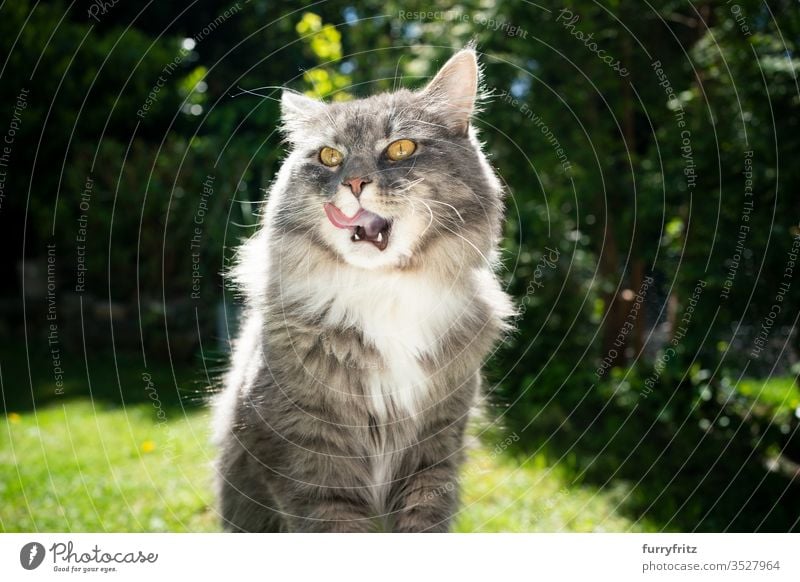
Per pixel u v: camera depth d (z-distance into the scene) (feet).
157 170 26.30
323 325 9.26
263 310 9.58
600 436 17.12
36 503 13.48
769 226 15.17
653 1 18.11
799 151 15.15
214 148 26.30
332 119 9.72
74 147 27.58
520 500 14.30
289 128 10.73
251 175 25.98
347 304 9.25
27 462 15.60
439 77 9.97
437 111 9.87
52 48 26.50
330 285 9.30
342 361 9.21
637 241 19.34
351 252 9.06
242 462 10.26
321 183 9.34
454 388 9.66
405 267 9.30
